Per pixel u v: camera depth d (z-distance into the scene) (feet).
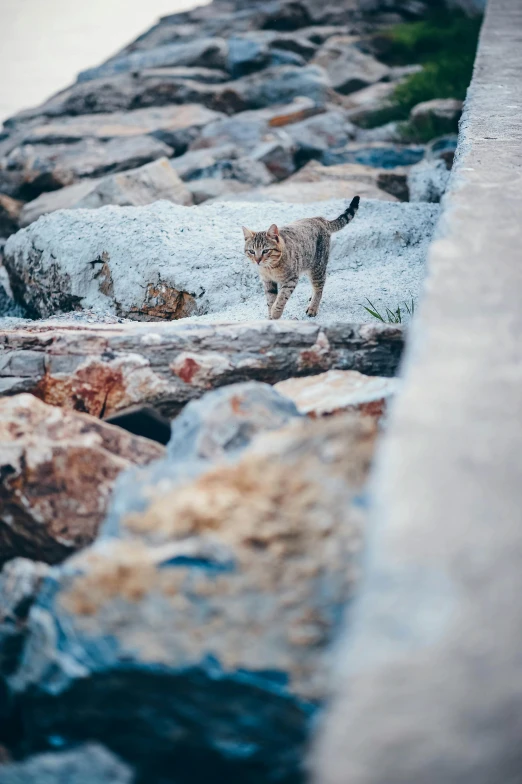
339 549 11.09
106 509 15.33
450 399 11.42
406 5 81.71
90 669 10.93
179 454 14.73
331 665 9.93
